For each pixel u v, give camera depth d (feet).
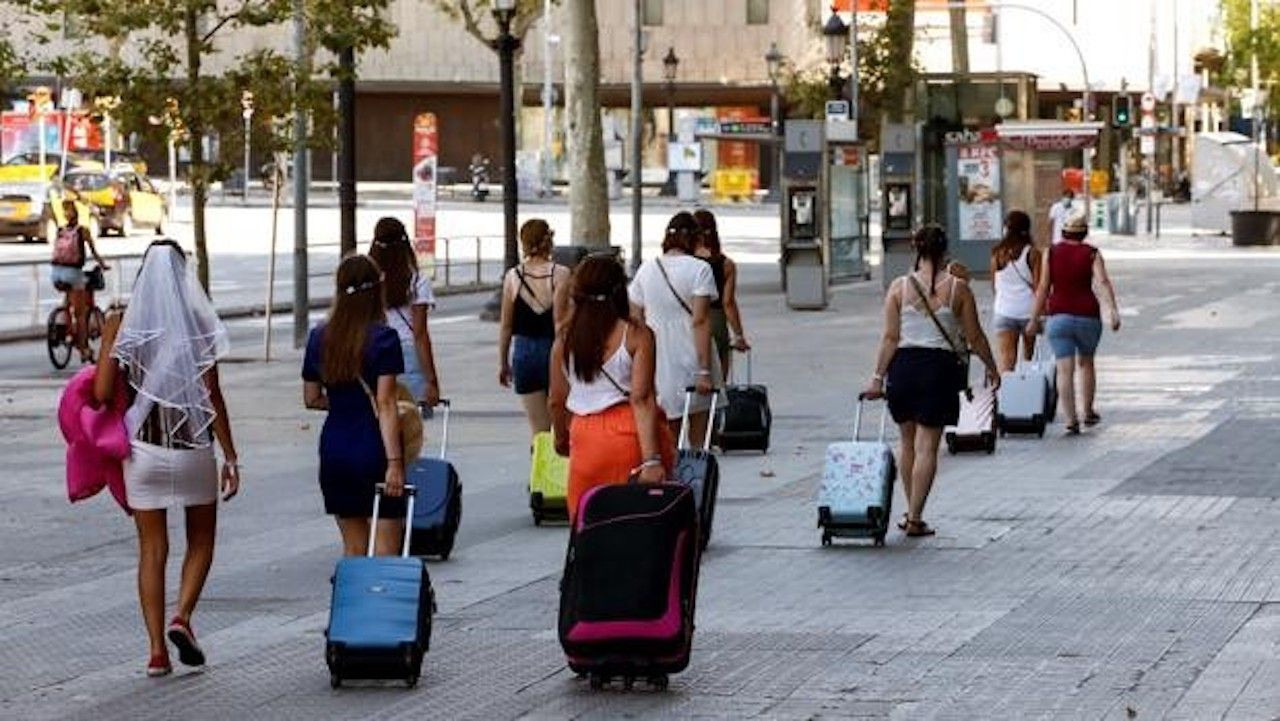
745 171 404.77
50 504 76.13
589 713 43.34
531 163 399.44
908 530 64.95
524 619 53.47
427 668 47.96
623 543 45.09
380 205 353.72
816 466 81.61
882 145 194.70
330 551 64.90
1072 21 466.70
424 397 63.72
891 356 64.95
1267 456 81.82
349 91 137.28
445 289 200.64
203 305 48.03
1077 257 89.45
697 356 64.54
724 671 46.96
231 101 123.34
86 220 258.98
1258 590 55.26
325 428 50.31
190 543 48.37
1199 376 112.16
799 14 434.71
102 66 124.26
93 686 46.93
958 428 83.87
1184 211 405.39
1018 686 44.78
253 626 53.47
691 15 439.22
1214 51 502.38
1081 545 62.80
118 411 47.70
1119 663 46.80
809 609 53.93
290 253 243.60
